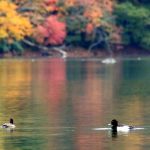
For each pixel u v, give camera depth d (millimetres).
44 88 138875
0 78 159875
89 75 167250
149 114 105000
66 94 129000
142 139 86250
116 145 83500
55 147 82875
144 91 133625
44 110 108938
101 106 113500
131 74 169750
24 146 83375
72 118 101500
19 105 114375
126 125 93562
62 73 172500
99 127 94125
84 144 84125
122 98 123375
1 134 89750
